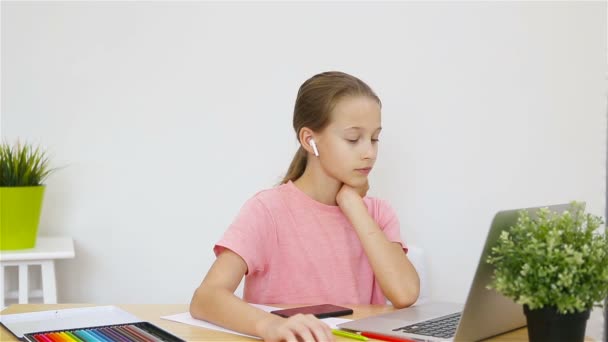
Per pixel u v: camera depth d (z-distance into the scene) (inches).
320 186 62.2
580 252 35.1
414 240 86.8
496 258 36.0
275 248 61.0
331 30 84.5
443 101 86.4
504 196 87.7
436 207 86.9
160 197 82.8
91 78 80.9
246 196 84.1
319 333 38.5
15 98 79.6
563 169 88.2
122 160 81.8
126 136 81.8
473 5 86.2
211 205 83.7
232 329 44.2
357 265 63.6
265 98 83.8
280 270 61.5
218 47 82.8
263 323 41.7
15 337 41.6
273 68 83.7
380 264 56.1
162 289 83.4
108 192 81.8
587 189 88.6
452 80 86.4
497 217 35.9
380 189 86.0
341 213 63.2
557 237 35.0
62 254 70.7
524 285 35.0
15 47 79.4
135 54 81.5
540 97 87.6
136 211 82.4
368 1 84.8
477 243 87.6
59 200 80.7
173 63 82.2
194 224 83.6
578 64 87.9
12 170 72.8
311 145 59.7
